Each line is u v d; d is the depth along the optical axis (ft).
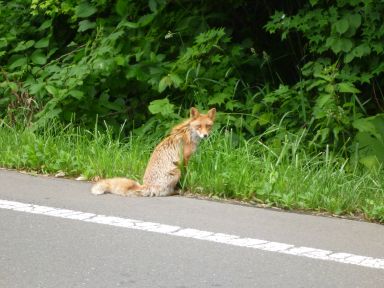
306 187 31.30
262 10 45.55
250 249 23.72
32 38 48.01
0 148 37.91
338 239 25.32
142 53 42.45
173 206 28.86
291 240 24.88
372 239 25.55
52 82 41.83
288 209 29.55
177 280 20.83
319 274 21.70
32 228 25.27
